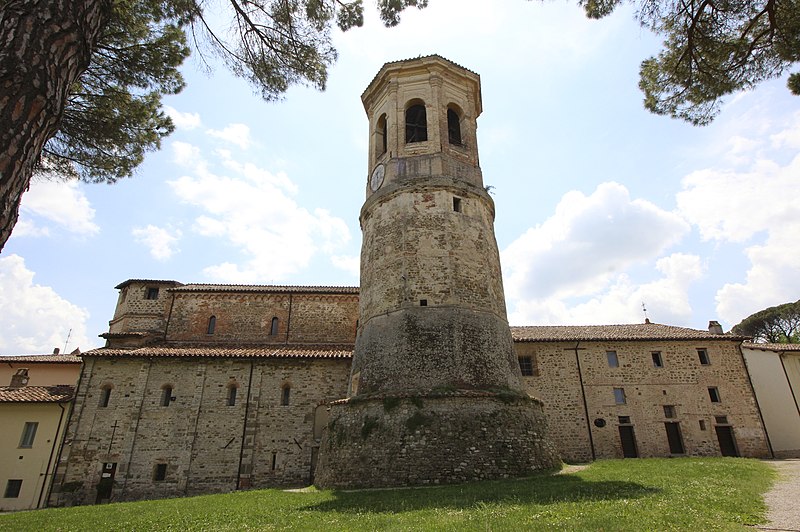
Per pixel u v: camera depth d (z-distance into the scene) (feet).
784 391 100.37
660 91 39.96
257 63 34.88
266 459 80.69
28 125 14.11
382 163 78.28
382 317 65.36
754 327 180.55
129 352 83.61
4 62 14.02
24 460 77.05
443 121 78.43
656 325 116.57
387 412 56.03
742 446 93.20
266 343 99.71
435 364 59.00
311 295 105.29
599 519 26.08
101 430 79.05
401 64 82.07
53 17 15.52
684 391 96.89
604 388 96.37
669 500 32.01
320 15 34.45
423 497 40.06
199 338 100.07
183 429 80.89
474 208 73.10
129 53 37.29
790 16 32.86
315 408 85.10
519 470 52.95
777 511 29.30
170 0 33.22
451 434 53.01
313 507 40.29
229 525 34.06
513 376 63.52
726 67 36.50
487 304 66.33
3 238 13.10
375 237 72.54
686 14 34.73
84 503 74.08
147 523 38.27
